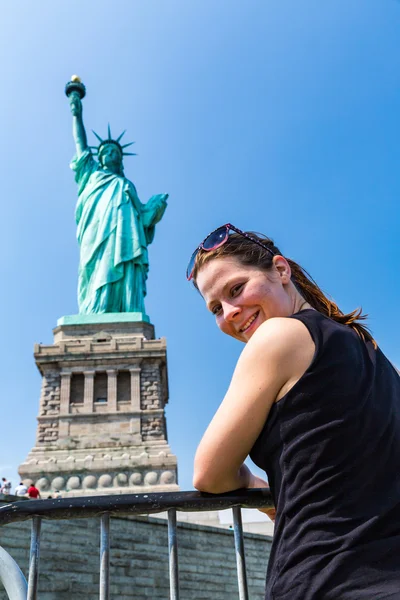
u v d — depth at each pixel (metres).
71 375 63.97
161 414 61.16
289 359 2.85
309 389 2.75
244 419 2.91
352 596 2.37
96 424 60.09
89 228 75.19
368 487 2.62
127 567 27.14
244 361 2.98
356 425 2.69
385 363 3.11
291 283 3.73
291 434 2.77
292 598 2.52
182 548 29.39
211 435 3.09
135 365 64.38
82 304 72.06
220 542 30.80
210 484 3.28
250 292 3.50
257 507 3.56
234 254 3.62
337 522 2.56
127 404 62.22
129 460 55.69
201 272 3.73
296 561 2.58
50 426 59.94
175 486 53.78
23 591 3.38
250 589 29.92
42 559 24.50
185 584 28.30
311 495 2.64
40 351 64.38
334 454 2.66
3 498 26.19
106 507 3.48
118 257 71.69
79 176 82.00
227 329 3.69
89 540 26.69
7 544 23.39
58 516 3.51
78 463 55.41
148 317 70.06
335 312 3.72
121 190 77.06
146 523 29.02
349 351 2.87
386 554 2.46
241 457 3.11
